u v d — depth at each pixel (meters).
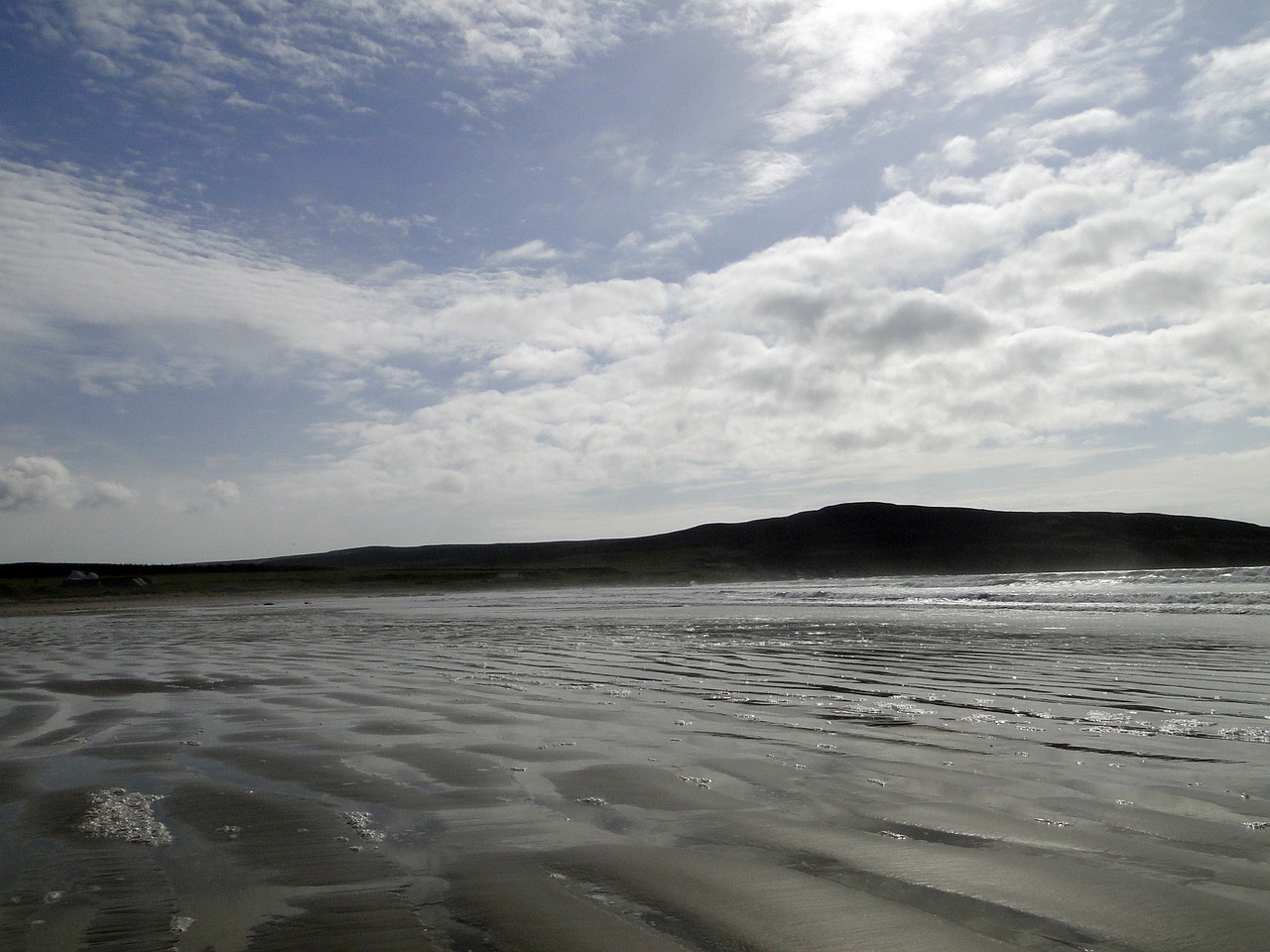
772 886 3.58
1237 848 3.93
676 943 3.04
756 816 4.62
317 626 22.64
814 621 19.20
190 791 5.36
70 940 3.20
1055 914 3.22
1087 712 7.46
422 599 47.47
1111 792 4.91
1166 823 4.32
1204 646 12.26
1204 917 3.16
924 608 23.44
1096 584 34.47
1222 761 5.62
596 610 27.02
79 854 4.20
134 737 7.23
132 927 3.30
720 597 34.62
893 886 3.55
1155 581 33.88
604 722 7.55
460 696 9.25
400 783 5.47
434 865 3.96
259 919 3.36
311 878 3.81
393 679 10.83
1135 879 3.56
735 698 8.79
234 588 66.31
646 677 10.56
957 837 4.18
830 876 3.68
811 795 5.01
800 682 9.83
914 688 9.13
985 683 9.32
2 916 3.44
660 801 4.95
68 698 9.75
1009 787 5.07
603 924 3.22
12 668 13.39
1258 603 20.11
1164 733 6.54
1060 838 4.12
